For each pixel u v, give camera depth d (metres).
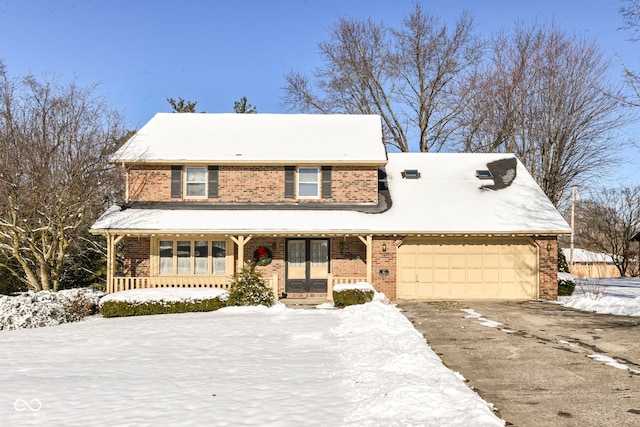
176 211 23.47
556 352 12.41
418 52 40.75
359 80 42.72
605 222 46.59
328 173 24.44
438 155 28.78
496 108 38.66
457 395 8.39
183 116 28.34
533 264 23.27
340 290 21.00
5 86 22.36
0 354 12.55
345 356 11.52
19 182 21.50
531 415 8.05
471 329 15.56
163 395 8.91
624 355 12.07
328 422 7.43
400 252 23.25
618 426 7.57
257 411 7.98
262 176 24.42
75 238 24.58
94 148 23.67
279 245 23.61
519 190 25.59
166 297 19.59
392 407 7.80
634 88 23.81
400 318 16.09
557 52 34.47
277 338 13.80
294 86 44.28
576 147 34.12
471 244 23.33
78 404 8.52
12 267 24.56
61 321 18.61
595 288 24.38
